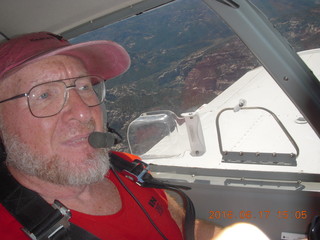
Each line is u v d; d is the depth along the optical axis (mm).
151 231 471
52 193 405
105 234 412
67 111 384
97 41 410
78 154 384
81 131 386
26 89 372
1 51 371
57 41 410
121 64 503
